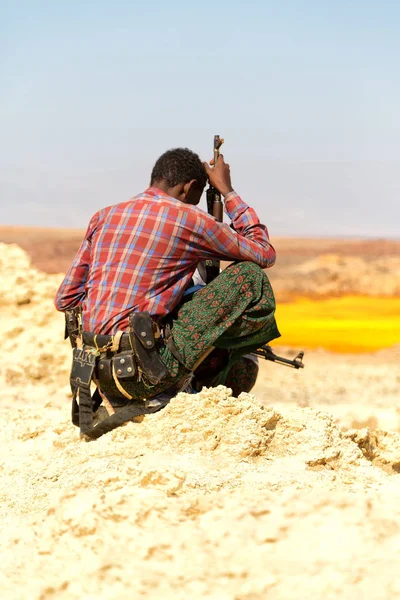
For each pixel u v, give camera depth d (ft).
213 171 17.16
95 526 10.59
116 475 12.19
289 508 10.82
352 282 107.24
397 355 65.46
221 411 14.08
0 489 13.61
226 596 9.28
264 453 13.56
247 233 16.38
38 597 9.59
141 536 10.45
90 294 15.29
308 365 58.75
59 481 13.19
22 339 38.34
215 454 13.41
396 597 8.89
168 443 13.74
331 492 11.43
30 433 16.93
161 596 9.40
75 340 16.26
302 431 14.19
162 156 16.11
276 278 108.37
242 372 16.75
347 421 34.30
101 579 9.77
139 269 14.96
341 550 9.87
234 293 15.17
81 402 15.03
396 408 38.65
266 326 15.56
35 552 10.50
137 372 14.62
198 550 10.12
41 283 41.52
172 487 11.69
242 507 10.94
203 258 15.40
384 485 12.50
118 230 15.28
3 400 32.09
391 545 9.89
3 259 42.78
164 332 15.08
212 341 15.05
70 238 157.79
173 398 14.62
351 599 8.99
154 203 15.38
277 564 9.75
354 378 53.72
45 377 36.50
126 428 14.49
